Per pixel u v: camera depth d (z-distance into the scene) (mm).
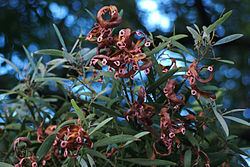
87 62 1567
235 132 3230
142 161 1380
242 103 4473
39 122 1752
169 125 1350
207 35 1418
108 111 1459
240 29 4535
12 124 1807
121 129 1436
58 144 1340
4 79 3465
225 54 4668
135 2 4227
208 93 1377
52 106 1914
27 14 3740
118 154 1445
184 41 4102
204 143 1553
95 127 1376
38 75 1831
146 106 1396
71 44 3758
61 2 3830
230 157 1554
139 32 1376
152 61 1423
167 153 1419
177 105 1393
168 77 1402
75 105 1315
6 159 1648
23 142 1519
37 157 1386
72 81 1649
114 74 1415
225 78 4555
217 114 1401
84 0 3912
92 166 1340
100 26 1385
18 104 1905
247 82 4578
